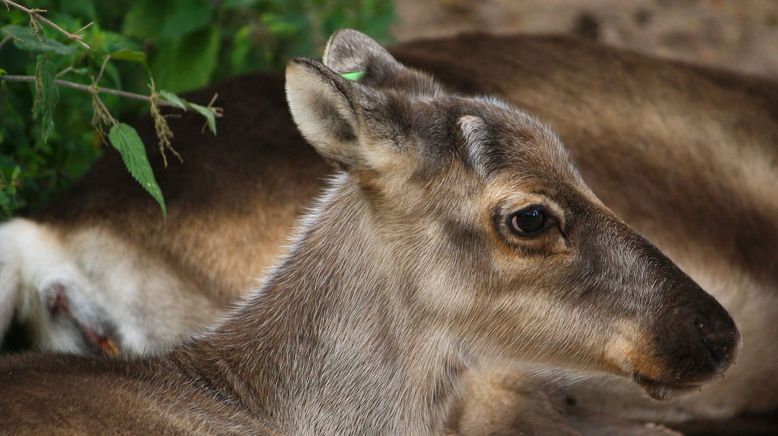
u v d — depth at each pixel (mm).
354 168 8195
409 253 8383
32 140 11258
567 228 8211
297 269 8664
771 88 12570
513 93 11641
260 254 10234
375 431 8570
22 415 7129
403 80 9109
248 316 8688
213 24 12406
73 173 11398
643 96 11906
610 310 8211
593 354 8352
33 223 10086
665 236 11352
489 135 8281
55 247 9984
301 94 7805
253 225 10266
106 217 10062
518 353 8523
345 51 9258
